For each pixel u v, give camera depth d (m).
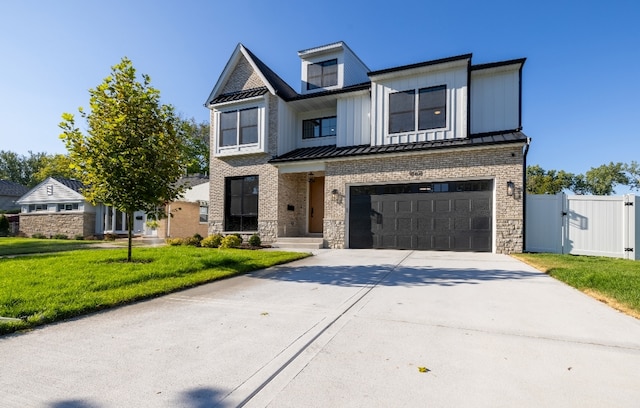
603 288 5.13
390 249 12.27
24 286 5.00
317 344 3.04
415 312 4.09
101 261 7.64
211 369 2.53
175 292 5.28
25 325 3.45
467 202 11.31
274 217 14.54
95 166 7.16
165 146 7.71
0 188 41.25
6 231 24.66
